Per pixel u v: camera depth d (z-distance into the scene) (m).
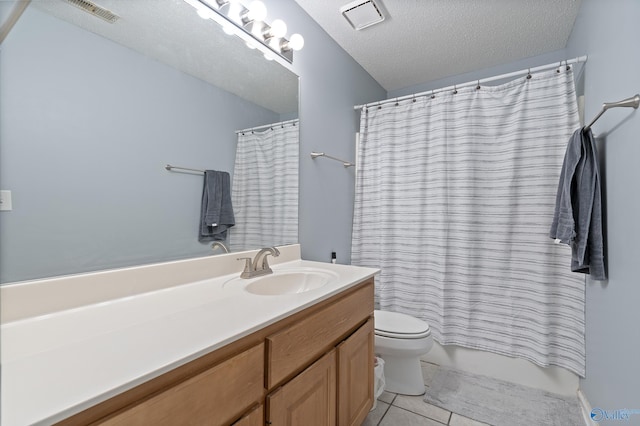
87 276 0.87
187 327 0.73
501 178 1.93
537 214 1.82
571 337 1.73
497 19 1.91
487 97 1.97
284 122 1.69
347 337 1.23
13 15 0.61
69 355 0.59
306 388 0.96
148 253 1.05
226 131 1.35
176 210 1.15
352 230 2.42
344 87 2.28
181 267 1.13
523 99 1.86
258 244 1.51
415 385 1.77
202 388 0.64
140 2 1.04
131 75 1.00
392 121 2.30
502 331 1.92
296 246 1.75
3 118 0.73
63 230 0.84
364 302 1.37
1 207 0.73
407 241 2.24
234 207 1.39
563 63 1.74
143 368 0.54
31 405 0.43
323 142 2.03
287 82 1.71
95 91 0.91
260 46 1.53
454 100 2.07
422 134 2.18
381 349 1.70
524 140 1.86
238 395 0.73
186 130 1.19
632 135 1.09
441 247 2.06
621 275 1.18
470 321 1.99
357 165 2.43
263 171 1.55
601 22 1.42
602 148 1.42
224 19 1.34
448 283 2.05
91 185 0.90
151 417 0.55
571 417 1.56
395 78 2.73
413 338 1.66
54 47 0.82
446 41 2.15
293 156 1.76
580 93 1.83
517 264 1.88
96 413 0.48
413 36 2.09
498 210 1.93
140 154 1.03
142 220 1.04
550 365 1.78
